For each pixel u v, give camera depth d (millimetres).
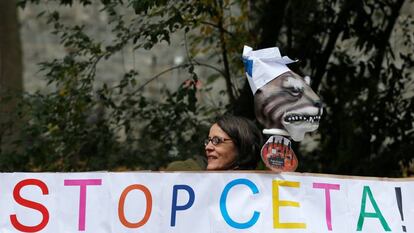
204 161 9859
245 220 8219
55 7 24719
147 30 11961
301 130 8039
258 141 8734
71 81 12773
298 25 13281
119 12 14641
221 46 13555
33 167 13094
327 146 13992
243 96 12906
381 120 13469
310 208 8328
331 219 8359
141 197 8211
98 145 13016
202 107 13727
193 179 8242
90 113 13141
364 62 13609
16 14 19531
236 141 8617
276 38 13109
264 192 8266
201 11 12008
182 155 12883
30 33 26406
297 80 8070
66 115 12758
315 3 13102
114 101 13703
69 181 8211
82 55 13805
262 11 13219
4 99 13250
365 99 13883
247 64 8188
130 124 13547
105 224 8172
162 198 8211
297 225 8266
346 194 8445
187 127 13219
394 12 13492
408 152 13164
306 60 13211
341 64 13547
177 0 11969
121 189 8211
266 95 8047
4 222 8133
